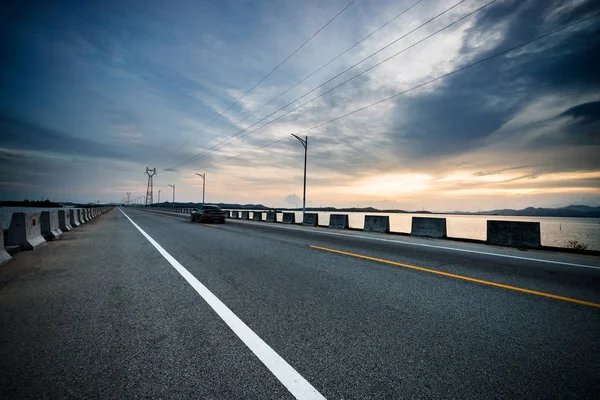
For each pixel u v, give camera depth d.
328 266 5.81
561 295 4.07
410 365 2.26
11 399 1.81
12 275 4.98
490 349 2.54
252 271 5.34
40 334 2.73
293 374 2.12
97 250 7.69
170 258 6.57
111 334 2.74
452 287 4.40
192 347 2.50
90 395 1.87
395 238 11.18
